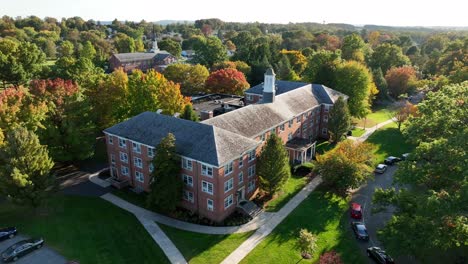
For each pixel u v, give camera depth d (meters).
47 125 47.12
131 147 44.12
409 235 27.38
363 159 45.00
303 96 63.88
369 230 37.88
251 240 34.84
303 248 30.75
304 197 44.38
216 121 44.44
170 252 32.56
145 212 39.53
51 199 41.53
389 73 104.50
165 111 58.25
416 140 35.28
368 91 76.81
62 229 35.44
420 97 99.06
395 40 186.75
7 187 35.16
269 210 40.91
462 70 70.31
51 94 53.47
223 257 32.06
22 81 88.00
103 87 58.62
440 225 25.80
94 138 51.81
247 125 47.19
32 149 36.00
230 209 39.59
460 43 103.31
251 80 105.25
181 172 39.50
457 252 31.06
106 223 36.91
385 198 33.44
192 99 76.69
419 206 26.95
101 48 164.62
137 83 58.25
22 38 171.12
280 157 41.09
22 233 34.53
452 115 32.28
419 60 137.88
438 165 29.27
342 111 62.34
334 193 45.62
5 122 44.12
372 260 32.72
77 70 82.25
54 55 162.38
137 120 45.38
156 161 37.19
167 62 149.88
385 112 90.94
